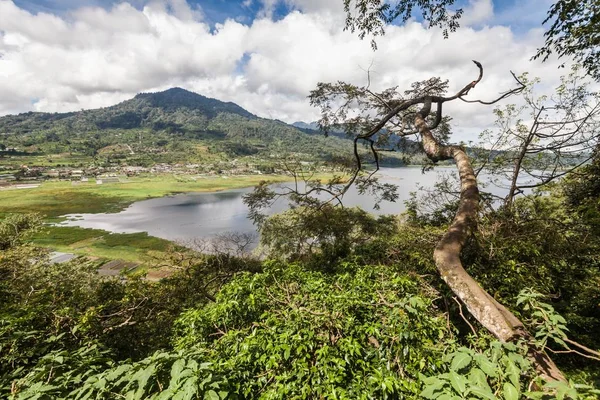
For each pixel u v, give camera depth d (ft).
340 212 29.40
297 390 7.36
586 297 13.83
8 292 18.89
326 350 7.93
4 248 39.09
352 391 7.13
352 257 19.77
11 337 10.52
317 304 10.59
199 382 5.48
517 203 20.74
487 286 12.20
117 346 18.48
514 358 5.47
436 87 23.07
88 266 38.27
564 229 15.39
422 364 7.54
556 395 4.16
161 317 23.00
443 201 26.32
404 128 23.56
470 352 5.53
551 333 6.11
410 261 16.11
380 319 9.29
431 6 14.32
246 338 8.73
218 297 12.73
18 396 6.07
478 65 16.56
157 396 5.35
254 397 7.59
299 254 31.22
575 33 13.56
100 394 5.80
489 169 24.94
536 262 13.71
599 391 4.20
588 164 19.66
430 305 10.84
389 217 32.96
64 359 7.50
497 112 23.75
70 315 14.94
